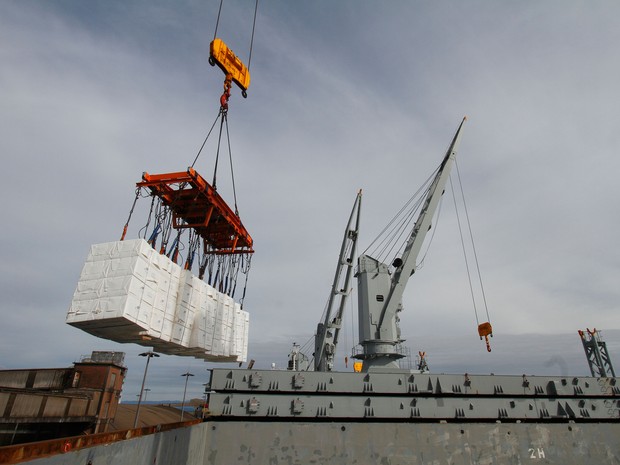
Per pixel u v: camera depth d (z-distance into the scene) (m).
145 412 33.28
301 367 30.52
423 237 21.36
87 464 6.39
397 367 20.25
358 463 14.76
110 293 10.23
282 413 15.24
